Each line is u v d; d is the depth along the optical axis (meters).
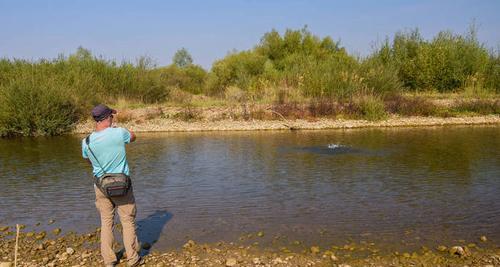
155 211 8.09
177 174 11.02
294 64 30.62
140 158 13.19
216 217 7.68
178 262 5.92
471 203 8.27
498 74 27.88
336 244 6.42
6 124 19.06
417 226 7.11
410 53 30.80
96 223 7.54
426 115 22.23
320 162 12.19
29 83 20.25
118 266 5.86
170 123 20.66
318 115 21.56
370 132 18.38
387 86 24.59
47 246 6.57
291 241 6.56
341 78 24.58
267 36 38.22
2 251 6.41
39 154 14.26
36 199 9.00
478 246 6.30
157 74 27.42
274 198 8.77
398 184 9.70
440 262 5.78
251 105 22.70
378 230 6.95
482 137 16.50
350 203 8.36
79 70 25.33
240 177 10.58
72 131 20.06
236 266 5.74
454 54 28.61
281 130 19.41
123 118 21.11
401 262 5.79
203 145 15.48
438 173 10.69
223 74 34.09
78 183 10.24
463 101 23.66
